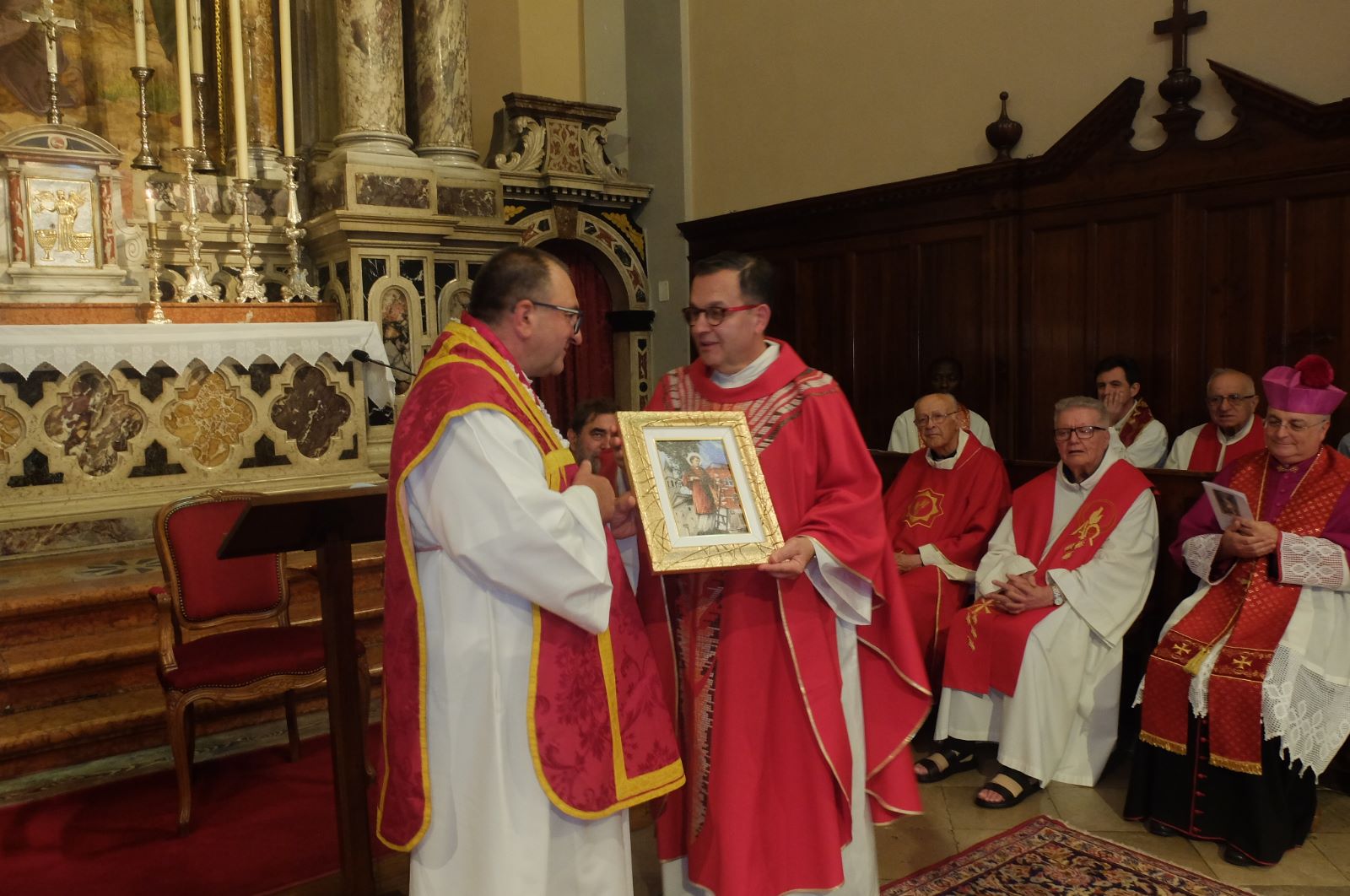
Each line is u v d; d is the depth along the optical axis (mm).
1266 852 3006
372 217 6695
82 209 5969
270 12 7348
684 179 8477
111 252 6051
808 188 7539
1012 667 3594
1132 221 5672
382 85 6969
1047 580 3713
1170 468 4980
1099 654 3666
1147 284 5629
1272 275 5133
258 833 3283
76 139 5930
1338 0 4836
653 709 2170
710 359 2418
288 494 2268
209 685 3291
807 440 2369
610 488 2164
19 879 2994
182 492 5477
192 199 6246
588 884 2074
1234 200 5234
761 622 2350
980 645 3705
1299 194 5004
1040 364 6176
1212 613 3330
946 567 4215
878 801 2600
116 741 3980
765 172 7855
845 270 7270
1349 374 4902
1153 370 5637
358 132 6934
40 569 4840
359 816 2533
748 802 2297
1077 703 3650
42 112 6555
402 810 2002
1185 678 3176
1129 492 3809
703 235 8352
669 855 2475
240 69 6395
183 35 6176
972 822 3379
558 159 8328
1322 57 4910
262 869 3033
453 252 7332
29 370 4930
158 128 7031
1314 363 3279
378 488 2389
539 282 2074
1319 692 3062
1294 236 5043
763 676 2342
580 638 2051
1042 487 4059
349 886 2521
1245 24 5168
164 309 5727
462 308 7383
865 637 2572
